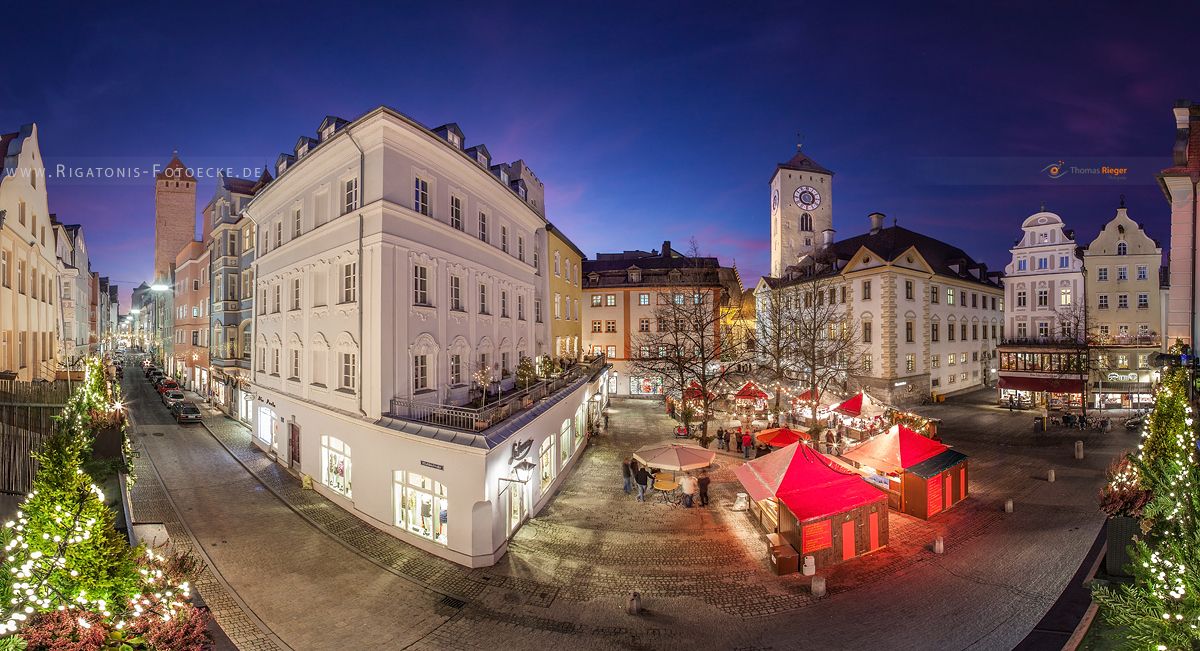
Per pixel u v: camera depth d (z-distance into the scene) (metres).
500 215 23.95
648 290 49.28
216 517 16.66
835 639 10.51
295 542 14.92
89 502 7.02
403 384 16.66
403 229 16.80
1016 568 13.30
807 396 30.27
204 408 36.75
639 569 13.74
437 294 18.45
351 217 17.12
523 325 26.77
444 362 18.73
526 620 11.24
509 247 24.98
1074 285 42.34
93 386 12.80
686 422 30.27
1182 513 6.86
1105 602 7.13
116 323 102.62
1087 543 14.57
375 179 16.30
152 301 78.25
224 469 22.08
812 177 65.56
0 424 10.87
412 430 14.89
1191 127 18.45
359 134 16.50
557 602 12.02
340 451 17.92
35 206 26.59
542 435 18.92
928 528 16.22
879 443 18.61
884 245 42.69
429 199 18.31
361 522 16.42
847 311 42.28
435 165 18.50
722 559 14.37
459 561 13.83
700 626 11.06
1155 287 39.38
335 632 10.66
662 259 53.75
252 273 28.80
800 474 15.07
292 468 21.53
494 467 14.19
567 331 37.91
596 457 26.05
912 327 41.12
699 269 41.84
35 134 26.31
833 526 14.01
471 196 21.03
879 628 10.88
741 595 12.40
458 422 15.01
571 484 21.42
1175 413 11.78
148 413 35.03
